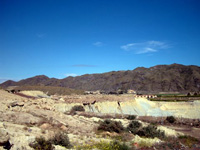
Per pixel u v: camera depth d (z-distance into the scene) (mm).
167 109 68250
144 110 65312
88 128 25844
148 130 24625
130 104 66875
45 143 12617
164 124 40094
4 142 9883
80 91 140875
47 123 22141
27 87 119750
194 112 59875
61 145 14555
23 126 18047
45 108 31281
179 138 24141
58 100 56312
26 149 11219
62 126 22438
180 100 83625
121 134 23875
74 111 46750
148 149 16484
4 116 20688
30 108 28125
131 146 16516
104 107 60969
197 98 87938
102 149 14867
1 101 27906
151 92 185875
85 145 15516
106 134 23422
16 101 30406
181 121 41156
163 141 19906
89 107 58000
